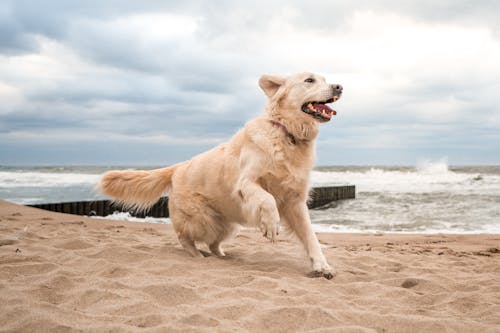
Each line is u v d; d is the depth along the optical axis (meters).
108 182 5.57
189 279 3.57
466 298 3.29
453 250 6.82
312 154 4.76
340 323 2.66
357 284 3.76
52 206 13.63
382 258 5.33
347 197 21.72
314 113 4.50
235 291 3.18
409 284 3.97
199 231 5.15
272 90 4.84
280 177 4.57
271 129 4.61
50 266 3.74
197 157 5.32
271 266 4.52
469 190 24.41
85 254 4.51
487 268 4.90
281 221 4.90
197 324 2.51
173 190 5.32
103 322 2.47
